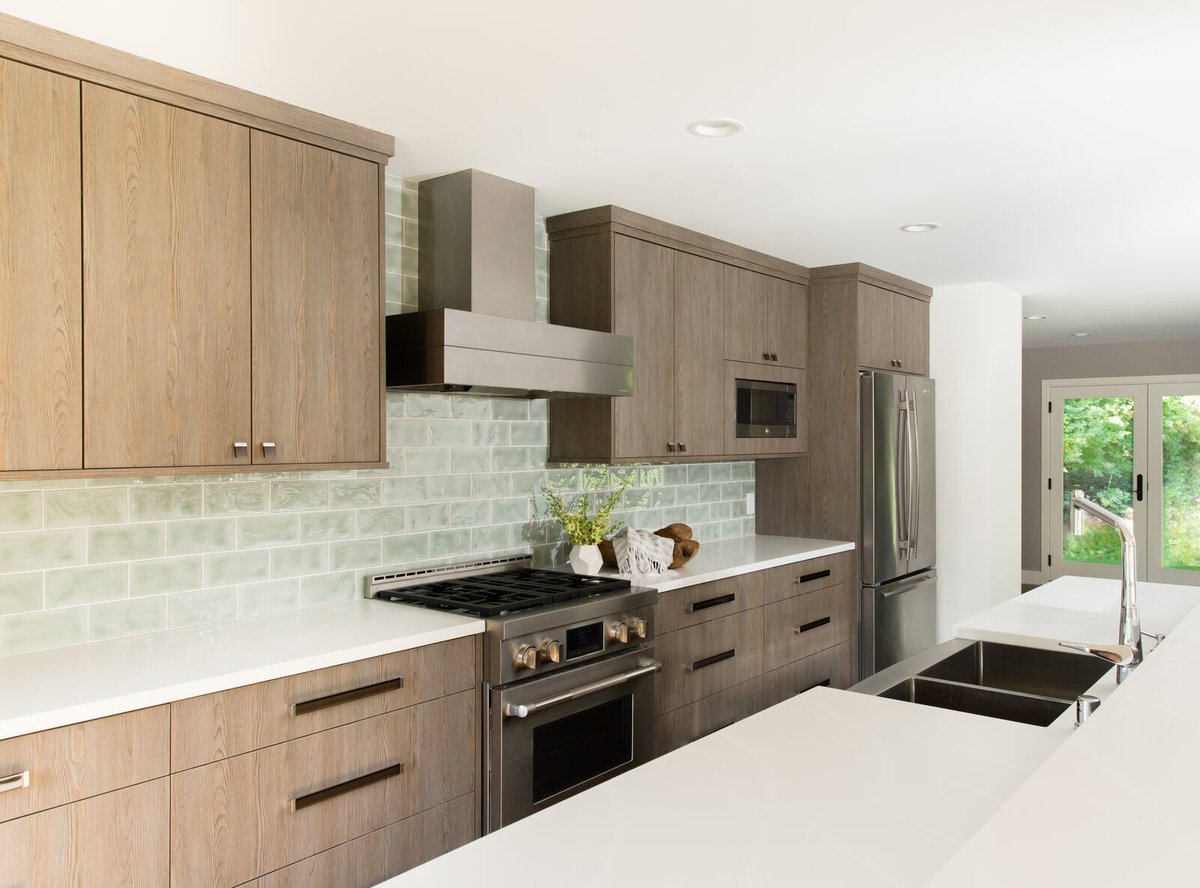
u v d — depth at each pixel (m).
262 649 2.36
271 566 2.85
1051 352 8.98
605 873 1.10
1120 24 2.02
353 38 2.10
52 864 1.85
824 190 3.34
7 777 1.77
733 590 3.83
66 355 2.10
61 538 2.38
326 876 2.34
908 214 3.70
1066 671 2.75
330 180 2.63
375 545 3.15
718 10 1.96
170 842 2.04
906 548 4.88
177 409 2.30
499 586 3.21
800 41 2.11
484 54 2.18
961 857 0.90
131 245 2.21
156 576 2.57
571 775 2.97
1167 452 8.36
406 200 3.21
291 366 2.55
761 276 4.47
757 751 1.54
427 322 2.83
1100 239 4.14
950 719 1.73
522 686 2.78
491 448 3.55
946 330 5.45
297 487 2.92
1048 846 0.92
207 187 2.35
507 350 2.97
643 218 3.69
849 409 4.73
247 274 2.44
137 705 1.96
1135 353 8.51
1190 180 3.22
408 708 2.54
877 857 1.13
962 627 2.88
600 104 2.50
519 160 2.99
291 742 2.26
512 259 3.21
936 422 5.46
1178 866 0.87
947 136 2.76
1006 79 2.33
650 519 4.34
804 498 4.89
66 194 2.09
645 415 3.72
